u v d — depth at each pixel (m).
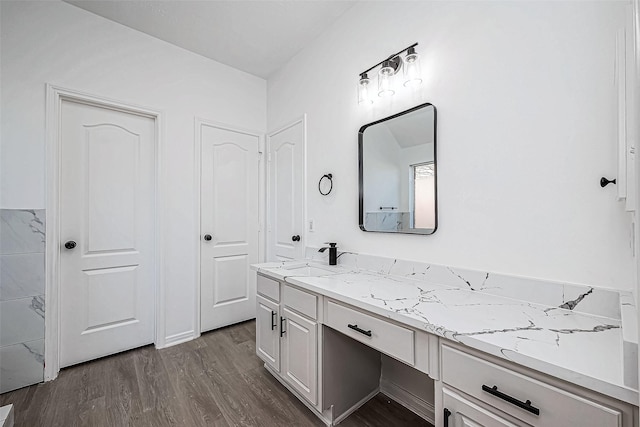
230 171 2.81
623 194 0.81
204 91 2.64
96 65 2.10
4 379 1.74
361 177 1.94
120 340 2.26
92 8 2.03
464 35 1.41
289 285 1.71
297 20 2.17
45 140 1.88
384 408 1.64
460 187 1.43
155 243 2.39
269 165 2.99
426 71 1.58
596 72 1.04
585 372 0.65
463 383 0.89
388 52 1.79
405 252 1.68
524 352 0.75
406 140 1.67
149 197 2.40
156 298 2.37
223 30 2.28
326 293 1.40
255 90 2.99
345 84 2.09
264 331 1.95
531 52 1.19
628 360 0.60
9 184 1.77
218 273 2.73
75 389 1.78
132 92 2.25
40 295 1.85
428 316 1.03
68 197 2.05
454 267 1.44
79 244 2.09
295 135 2.61
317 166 2.34
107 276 2.21
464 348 0.89
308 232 2.44
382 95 1.81
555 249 1.13
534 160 1.19
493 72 1.31
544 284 1.14
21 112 1.81
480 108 1.35
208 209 2.66
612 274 1.00
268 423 1.50
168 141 2.43
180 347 2.37
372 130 1.87
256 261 2.99
